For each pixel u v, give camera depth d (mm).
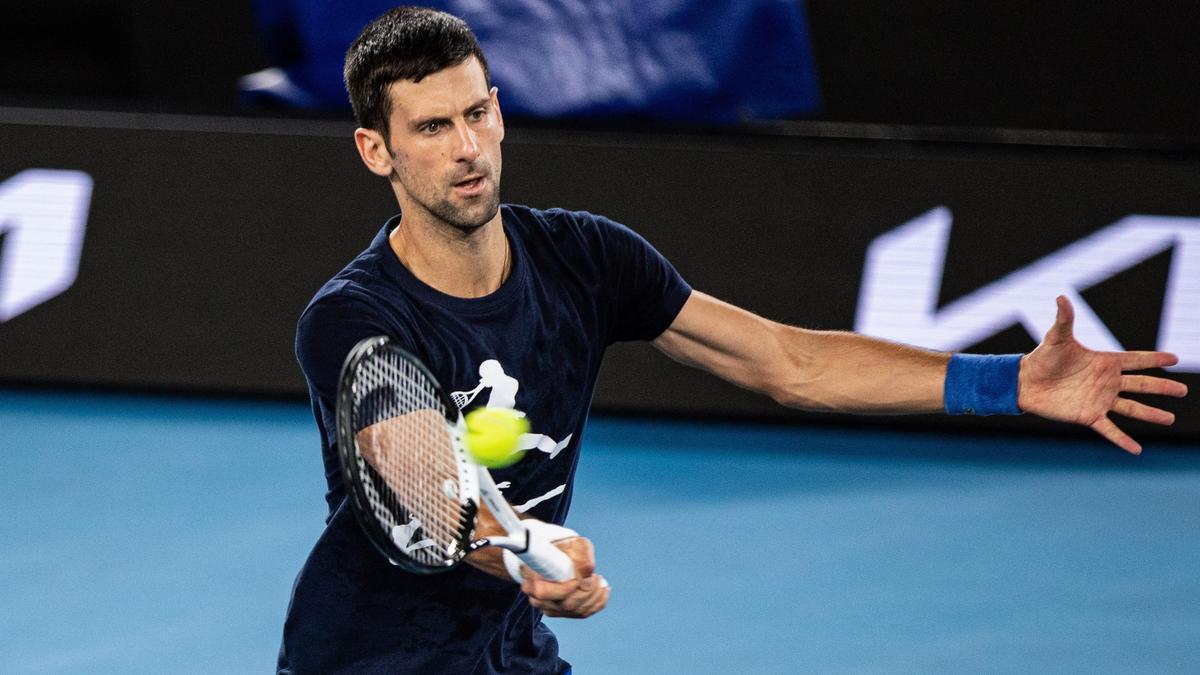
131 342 28719
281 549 23172
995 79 33531
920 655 20078
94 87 35250
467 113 11117
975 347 27359
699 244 27688
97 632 20469
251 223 28516
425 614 11930
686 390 28344
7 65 35188
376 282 11492
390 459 10445
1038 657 20078
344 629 11906
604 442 27688
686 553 23172
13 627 20578
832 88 33812
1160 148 27781
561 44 28609
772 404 28453
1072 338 12570
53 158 28797
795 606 21469
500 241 11758
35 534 23672
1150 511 25109
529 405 11945
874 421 28547
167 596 21578
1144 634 20797
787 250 27641
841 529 24219
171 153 28625
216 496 25125
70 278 28812
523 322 11844
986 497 25641
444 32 11055
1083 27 33125
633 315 12773
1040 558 23250
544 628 13266
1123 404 12734
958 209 27594
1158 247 27297
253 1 30531
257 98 29641
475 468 10398
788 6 29359
